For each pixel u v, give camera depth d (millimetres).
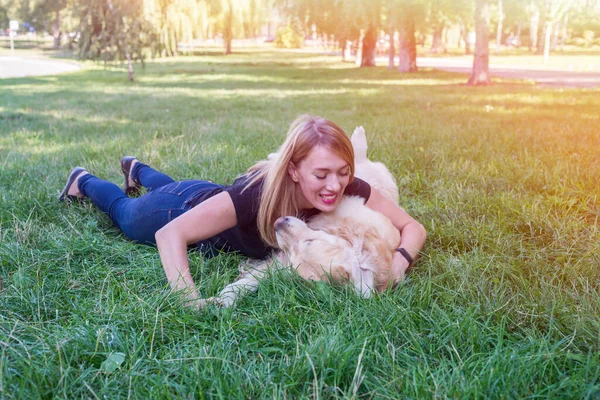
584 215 4426
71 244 3689
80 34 22656
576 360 2418
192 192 3625
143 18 22812
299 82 22516
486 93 16422
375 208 3615
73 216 4250
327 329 2602
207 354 2383
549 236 3947
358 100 14469
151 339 2541
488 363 2297
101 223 4273
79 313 2801
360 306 2814
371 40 34562
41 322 2682
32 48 62875
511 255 3584
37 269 3283
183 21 23812
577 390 2162
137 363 2311
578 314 2703
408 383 2197
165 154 6746
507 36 73438
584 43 62719
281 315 2730
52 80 23719
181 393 2148
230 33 33156
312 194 3072
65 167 6070
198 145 7207
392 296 2947
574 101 13664
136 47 22859
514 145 7133
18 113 11688
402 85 20500
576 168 5582
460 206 4551
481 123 9516
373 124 9547
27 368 2238
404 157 6367
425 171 5832
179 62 40438
